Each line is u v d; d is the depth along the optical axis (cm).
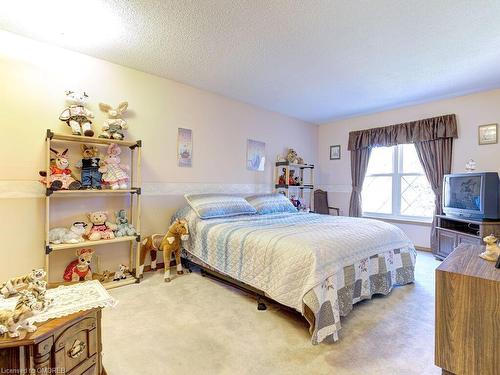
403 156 440
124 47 250
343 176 504
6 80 226
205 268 277
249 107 416
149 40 237
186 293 244
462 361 115
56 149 250
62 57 252
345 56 262
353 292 206
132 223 295
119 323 190
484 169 352
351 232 235
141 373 141
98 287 138
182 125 338
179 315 203
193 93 348
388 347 166
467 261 133
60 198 252
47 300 113
